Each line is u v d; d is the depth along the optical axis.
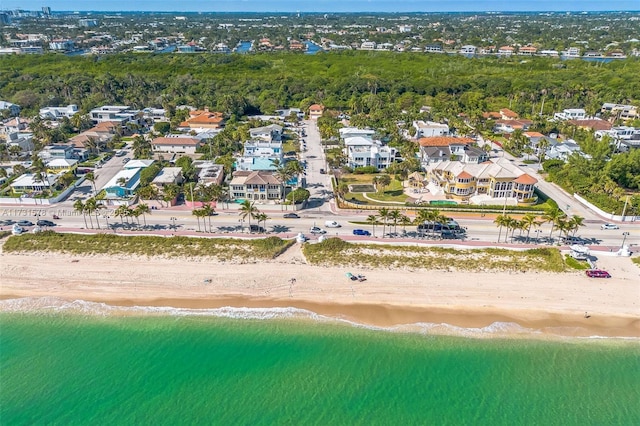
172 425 61.03
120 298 85.56
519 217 117.19
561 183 139.00
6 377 68.00
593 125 194.75
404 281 89.69
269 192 126.44
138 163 150.00
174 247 100.44
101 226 111.56
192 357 71.94
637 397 65.75
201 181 134.25
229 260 96.38
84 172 151.25
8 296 85.94
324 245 100.44
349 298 85.38
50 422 61.53
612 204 119.12
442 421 61.81
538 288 87.44
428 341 75.25
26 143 172.75
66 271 92.88
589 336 76.44
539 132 196.12
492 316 80.88
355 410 63.28
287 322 79.50
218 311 82.25
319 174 151.75
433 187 134.00
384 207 122.25
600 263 94.75
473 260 95.44
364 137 173.00
